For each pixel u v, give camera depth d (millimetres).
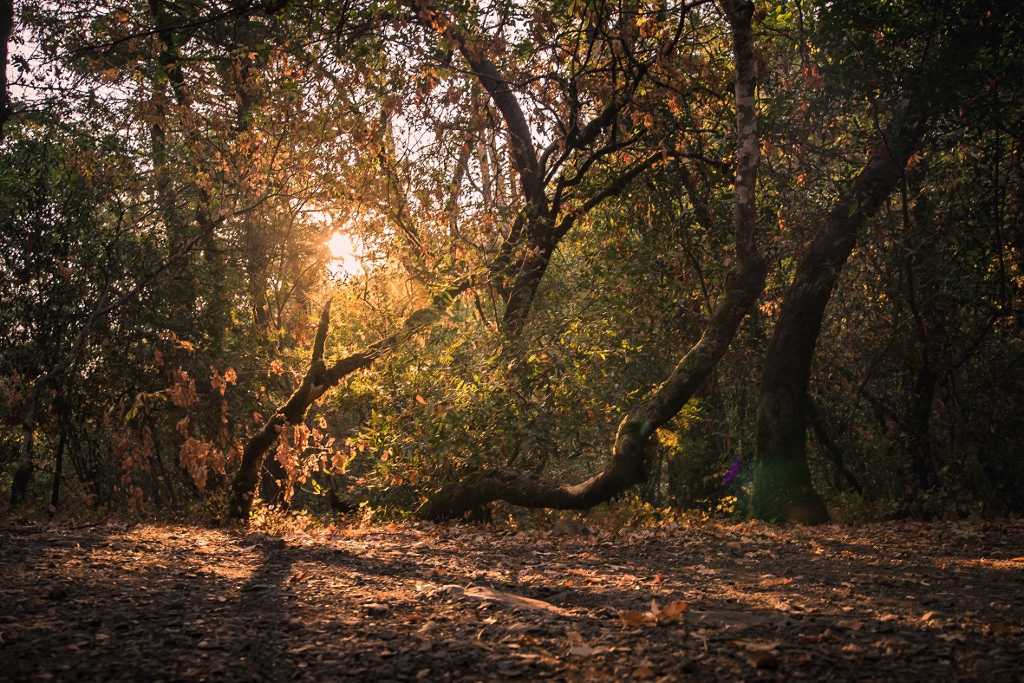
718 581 6500
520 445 13461
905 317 15672
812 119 14906
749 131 10867
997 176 13586
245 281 20531
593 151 15984
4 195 17500
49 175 18031
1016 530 10539
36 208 17734
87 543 6805
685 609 4754
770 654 3754
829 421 17781
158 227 19188
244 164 17594
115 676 3455
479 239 15906
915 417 15492
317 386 11781
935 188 15773
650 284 15734
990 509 14797
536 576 6520
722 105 14773
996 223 13555
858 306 17578
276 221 20062
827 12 12984
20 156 17844
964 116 13297
